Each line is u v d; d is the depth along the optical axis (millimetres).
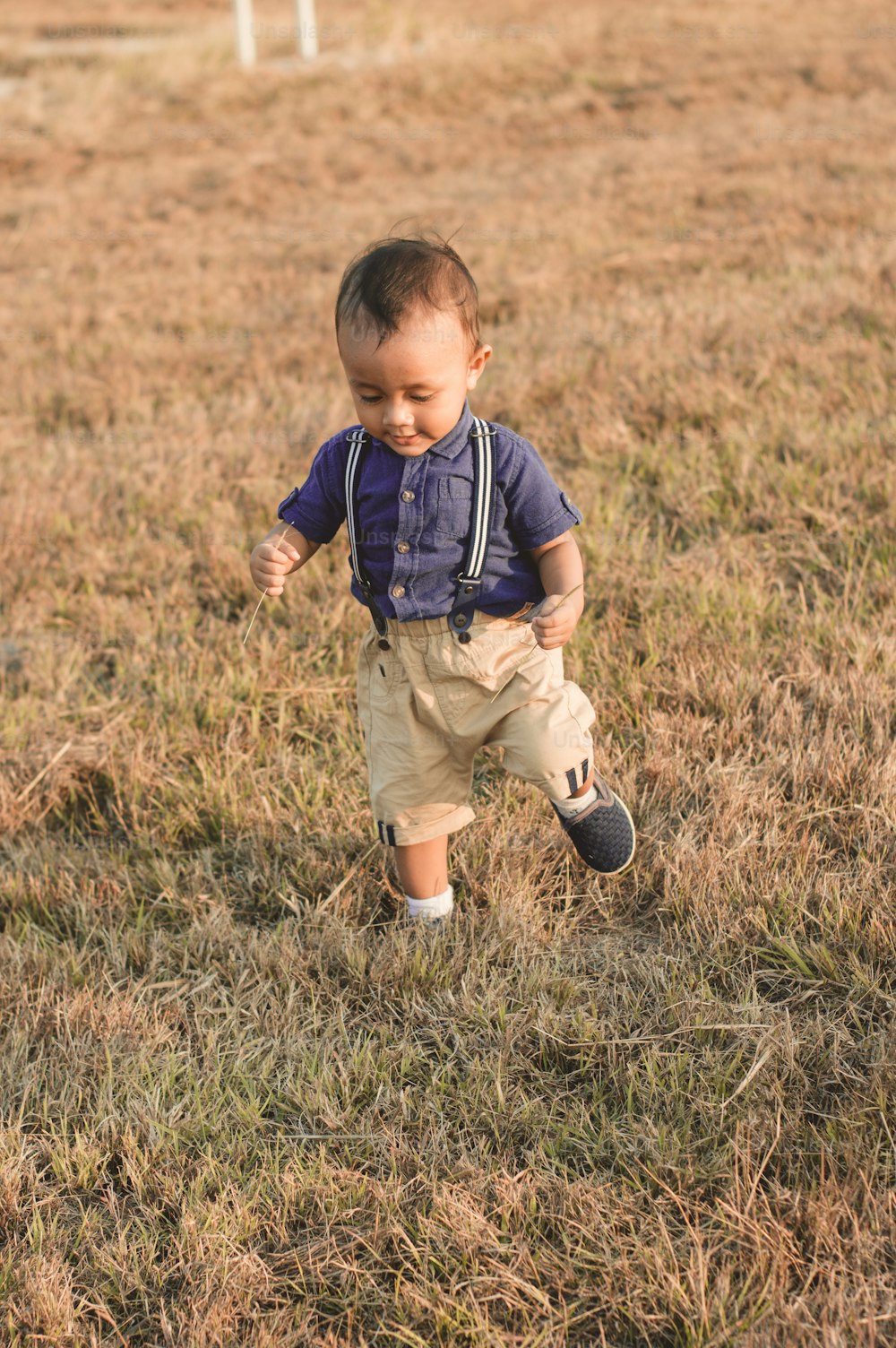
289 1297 2137
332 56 18438
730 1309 1998
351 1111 2430
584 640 3932
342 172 12734
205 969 2896
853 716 3420
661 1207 2170
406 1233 2191
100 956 2961
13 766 3668
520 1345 2000
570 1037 2564
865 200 9344
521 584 2623
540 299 7949
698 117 13992
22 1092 2545
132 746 3758
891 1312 1934
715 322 6844
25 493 5496
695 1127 2334
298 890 3154
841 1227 2100
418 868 2867
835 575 4250
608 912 2938
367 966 2828
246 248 10000
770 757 3330
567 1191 2191
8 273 9766
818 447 5039
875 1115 2291
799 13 19547
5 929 3127
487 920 2895
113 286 9117
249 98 16266
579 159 12430
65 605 4637
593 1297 2066
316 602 4457
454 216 10359
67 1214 2316
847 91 14648
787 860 2967
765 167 11102
